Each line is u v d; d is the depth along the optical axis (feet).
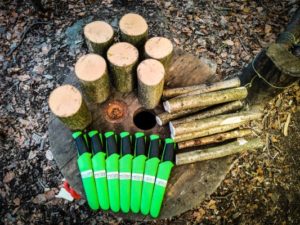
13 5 4.10
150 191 2.05
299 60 2.69
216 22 4.10
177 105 2.21
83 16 4.04
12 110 3.54
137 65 2.20
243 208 3.22
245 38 4.01
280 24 4.11
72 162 2.16
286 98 3.65
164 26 4.03
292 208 3.22
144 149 2.14
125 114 2.32
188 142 2.23
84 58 2.11
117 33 3.81
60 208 3.16
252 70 2.96
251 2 4.25
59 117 1.96
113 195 2.04
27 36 3.92
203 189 2.12
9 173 3.27
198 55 3.86
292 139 3.51
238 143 2.23
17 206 3.14
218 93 2.31
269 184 3.31
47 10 4.08
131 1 4.22
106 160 2.08
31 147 3.38
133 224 3.15
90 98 2.28
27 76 3.69
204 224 3.15
